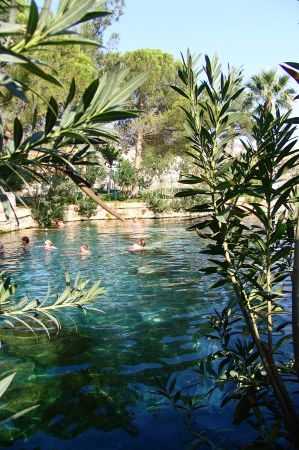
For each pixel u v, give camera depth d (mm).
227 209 2471
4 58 901
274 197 2643
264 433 2803
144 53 32250
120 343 6125
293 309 2154
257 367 2980
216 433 3682
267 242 2686
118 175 31172
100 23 27438
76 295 2863
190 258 13938
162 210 28641
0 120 1241
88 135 1335
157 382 3363
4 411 4145
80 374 5035
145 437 3666
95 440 3650
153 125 33344
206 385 4645
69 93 1229
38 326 6961
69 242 17656
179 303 8445
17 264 12914
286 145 2564
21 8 1311
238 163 2689
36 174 1413
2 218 19922
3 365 5328
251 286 3188
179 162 33719
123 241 18094
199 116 2754
